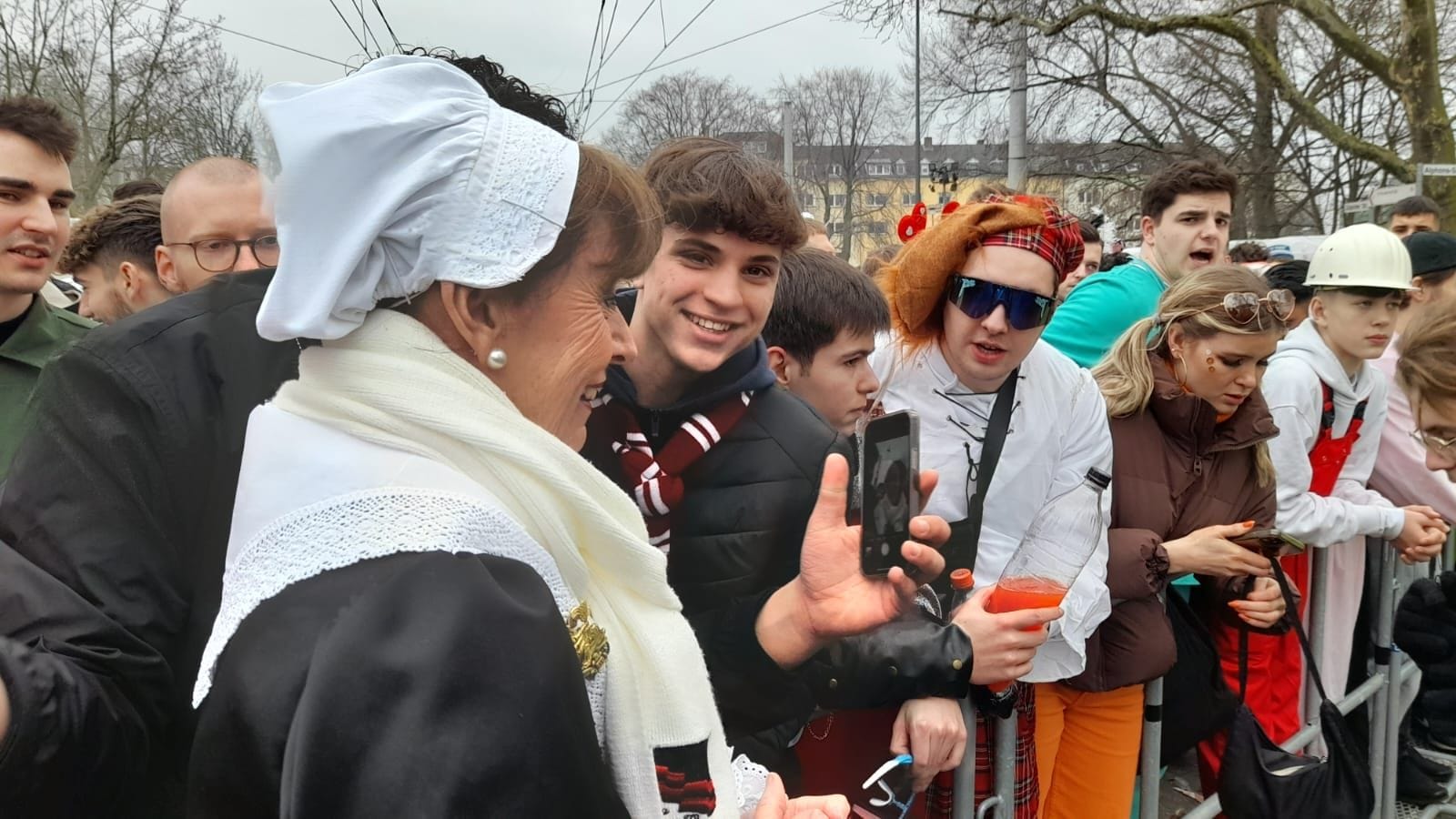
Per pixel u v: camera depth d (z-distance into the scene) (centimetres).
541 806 64
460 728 63
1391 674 309
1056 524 174
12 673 86
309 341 95
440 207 82
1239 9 1222
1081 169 1866
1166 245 343
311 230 80
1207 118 1788
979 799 192
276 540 76
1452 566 373
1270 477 241
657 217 94
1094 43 1557
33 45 1390
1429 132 1109
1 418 223
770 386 170
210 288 119
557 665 70
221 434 109
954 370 200
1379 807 314
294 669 68
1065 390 206
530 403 90
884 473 138
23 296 231
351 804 61
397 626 67
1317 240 1116
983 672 156
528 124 89
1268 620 229
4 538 101
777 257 157
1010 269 183
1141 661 215
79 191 1394
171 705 104
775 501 159
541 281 87
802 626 144
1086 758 224
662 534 158
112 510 101
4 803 86
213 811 72
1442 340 253
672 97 1972
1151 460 228
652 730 94
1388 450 317
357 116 80
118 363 106
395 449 80
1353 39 1149
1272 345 221
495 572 75
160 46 1400
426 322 87
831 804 123
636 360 162
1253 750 230
